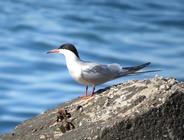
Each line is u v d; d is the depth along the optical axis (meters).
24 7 31.39
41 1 32.38
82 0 32.66
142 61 23.09
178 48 25.17
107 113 7.75
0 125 16.80
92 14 30.12
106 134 7.15
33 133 8.07
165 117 7.24
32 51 24.50
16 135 8.21
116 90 8.29
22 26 27.98
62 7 31.45
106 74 8.95
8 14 29.88
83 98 8.68
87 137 7.21
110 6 31.78
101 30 27.83
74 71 9.08
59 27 28.00
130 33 27.59
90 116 7.88
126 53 24.28
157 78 8.16
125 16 30.27
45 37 26.41
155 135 7.21
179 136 7.29
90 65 9.00
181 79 21.02
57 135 7.80
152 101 7.41
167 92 7.41
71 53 9.16
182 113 7.30
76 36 26.80
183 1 33.00
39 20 29.05
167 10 31.28
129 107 7.67
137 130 7.18
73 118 7.97
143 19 29.69
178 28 28.58
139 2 32.25
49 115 8.43
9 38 26.28
